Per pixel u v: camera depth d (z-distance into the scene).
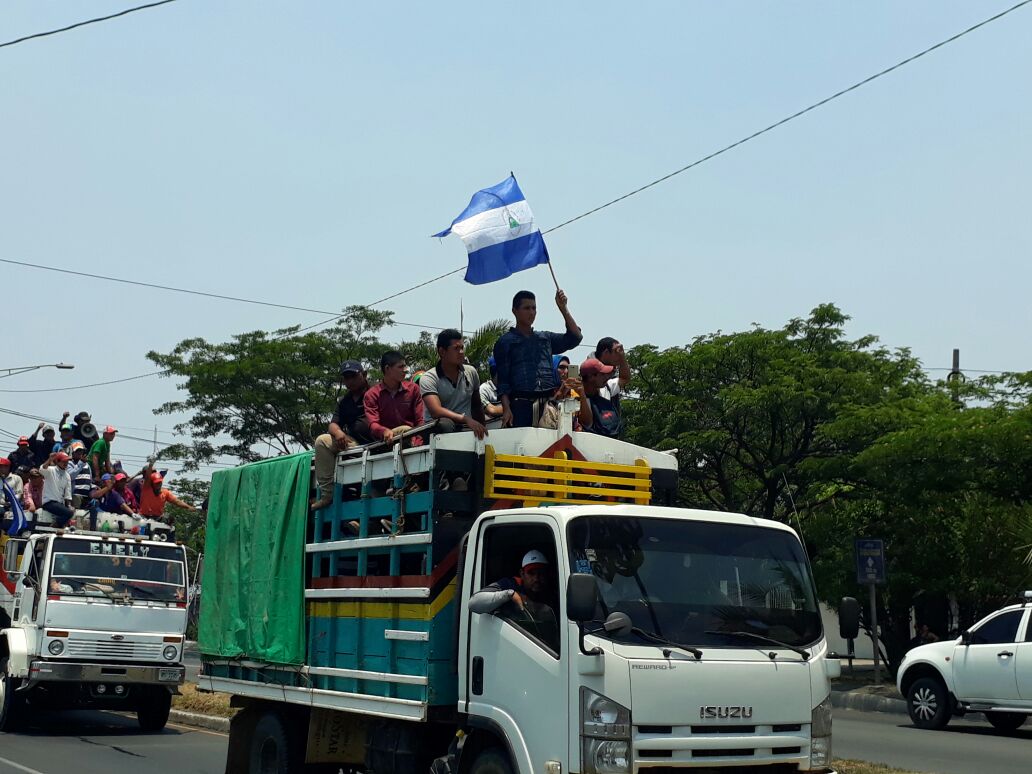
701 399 27.03
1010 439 19.95
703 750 6.57
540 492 7.92
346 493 9.02
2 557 18.12
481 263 10.48
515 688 7.00
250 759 9.96
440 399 9.00
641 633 6.71
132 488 20.41
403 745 7.99
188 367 35.88
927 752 14.56
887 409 23.72
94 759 13.45
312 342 35.59
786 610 7.24
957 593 24.95
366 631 8.36
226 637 10.29
